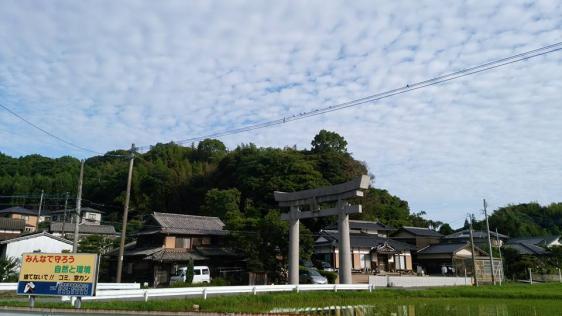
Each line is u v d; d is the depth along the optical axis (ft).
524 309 64.95
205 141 335.47
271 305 72.43
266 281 131.23
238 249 143.74
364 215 231.09
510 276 187.93
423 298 88.17
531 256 199.93
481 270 154.10
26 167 268.21
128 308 57.62
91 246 152.05
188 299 73.36
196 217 165.68
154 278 138.72
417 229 219.00
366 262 175.52
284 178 207.00
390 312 62.39
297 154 245.24
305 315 55.52
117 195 249.14
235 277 143.74
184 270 133.69
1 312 56.34
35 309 55.93
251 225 141.69
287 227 133.80
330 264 171.12
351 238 177.06
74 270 54.03
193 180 261.44
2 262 119.65
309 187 197.77
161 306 60.75
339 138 269.03
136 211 242.17
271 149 266.57
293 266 113.50
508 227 301.84
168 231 147.43
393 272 176.65
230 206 198.90
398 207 270.87
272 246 136.15
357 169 243.60
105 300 69.31
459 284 148.46
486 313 60.64
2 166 264.31
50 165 274.98
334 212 109.50
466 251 194.18
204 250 151.84
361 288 102.94
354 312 62.18
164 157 311.47
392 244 187.93
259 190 209.56
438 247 200.64
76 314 54.65
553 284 140.87
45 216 244.42
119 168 273.13
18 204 245.04
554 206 368.27
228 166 252.42
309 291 94.58
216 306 68.08
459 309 65.16
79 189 109.40
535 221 351.25
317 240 180.86
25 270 54.80
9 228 183.52
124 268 155.22
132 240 186.09
